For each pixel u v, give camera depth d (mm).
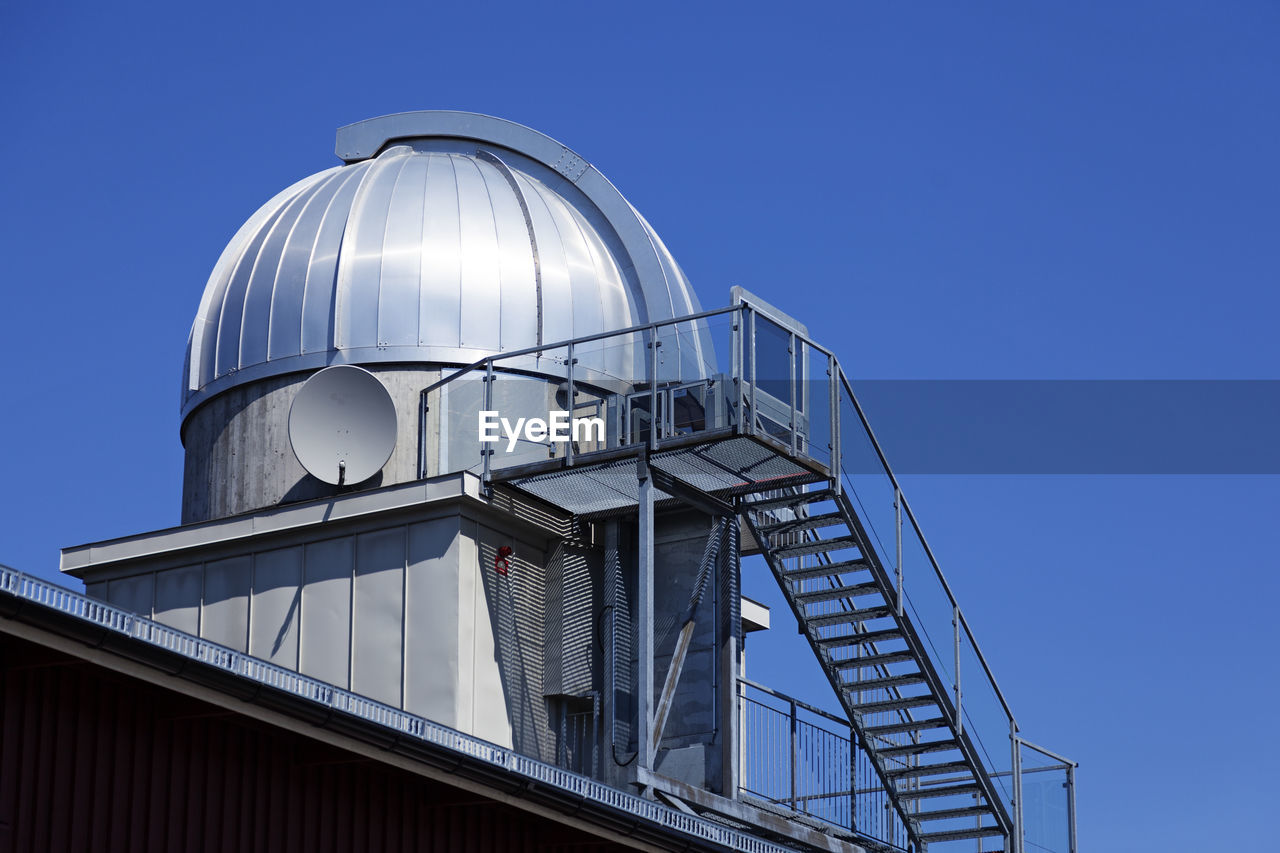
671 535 25094
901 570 24188
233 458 26922
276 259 27625
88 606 14227
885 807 25625
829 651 24875
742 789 23906
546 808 18141
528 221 27578
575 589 24875
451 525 23578
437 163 28516
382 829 17359
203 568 25172
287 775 16547
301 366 26609
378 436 25344
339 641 23828
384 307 26406
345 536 24297
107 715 15125
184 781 15617
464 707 22922
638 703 23828
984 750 24828
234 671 15031
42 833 14414
